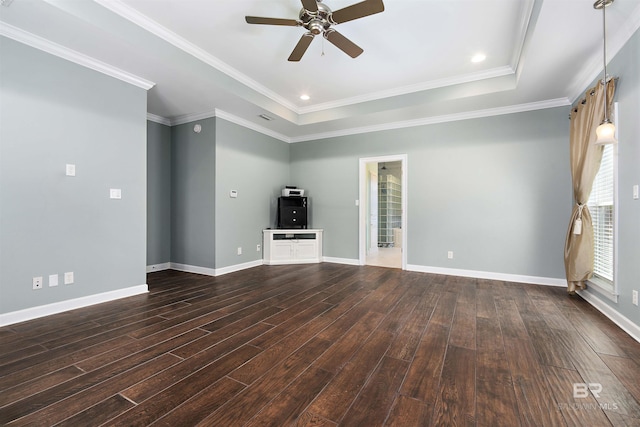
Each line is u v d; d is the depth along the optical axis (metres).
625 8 2.03
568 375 1.67
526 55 2.68
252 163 4.96
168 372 1.70
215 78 3.36
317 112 4.74
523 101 3.80
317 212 5.59
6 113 2.35
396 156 4.80
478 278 4.13
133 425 1.27
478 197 4.20
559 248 3.73
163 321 2.50
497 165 4.08
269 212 5.37
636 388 1.54
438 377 1.66
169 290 3.48
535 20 2.28
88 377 1.64
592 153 2.80
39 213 2.54
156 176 4.56
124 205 3.18
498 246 4.07
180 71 3.04
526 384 1.58
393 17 2.56
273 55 3.22
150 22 2.64
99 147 2.95
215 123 4.26
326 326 2.40
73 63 2.74
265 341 2.12
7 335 2.19
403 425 1.28
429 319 2.55
